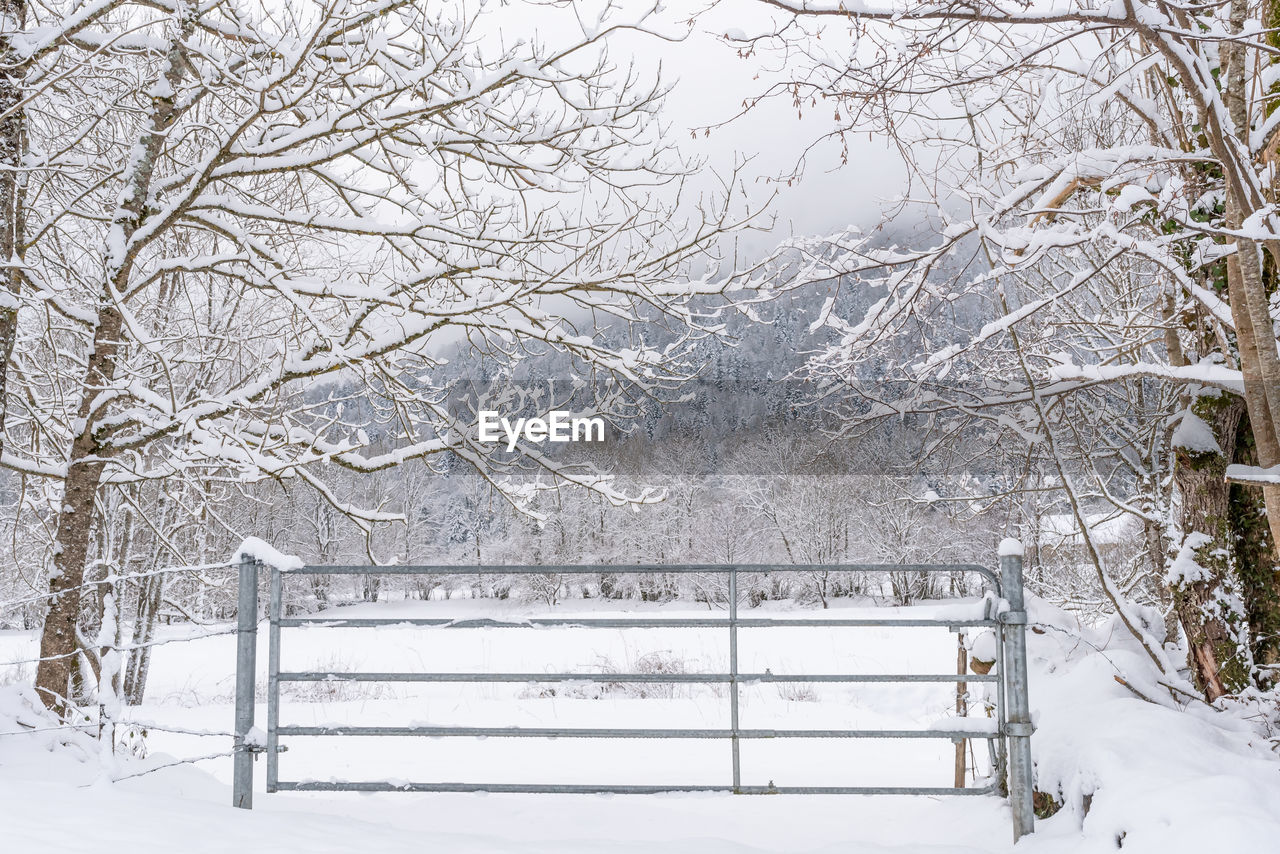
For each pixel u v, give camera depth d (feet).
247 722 13.70
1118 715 13.85
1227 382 15.83
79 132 22.34
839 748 27.43
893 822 15.23
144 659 41.96
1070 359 20.68
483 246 20.68
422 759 25.66
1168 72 17.44
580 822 15.01
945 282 19.76
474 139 20.43
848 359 20.36
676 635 73.51
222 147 18.88
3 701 14.84
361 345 20.71
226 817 11.51
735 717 13.75
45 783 11.82
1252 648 17.10
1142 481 26.84
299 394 31.48
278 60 18.88
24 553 40.27
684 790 13.51
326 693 46.70
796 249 19.36
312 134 19.02
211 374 34.96
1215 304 15.06
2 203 17.95
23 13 18.94
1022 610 13.34
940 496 29.22
